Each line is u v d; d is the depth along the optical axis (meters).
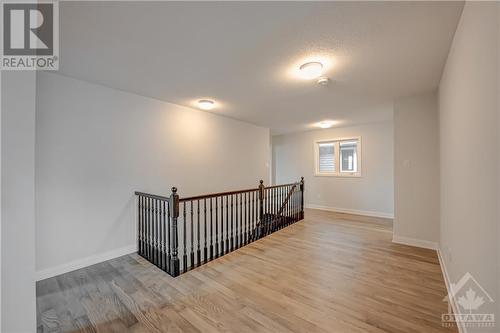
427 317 1.80
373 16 1.63
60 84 2.63
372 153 5.70
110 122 3.05
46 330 1.70
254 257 3.05
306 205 6.88
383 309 1.91
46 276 2.50
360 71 2.56
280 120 5.23
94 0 1.44
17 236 0.96
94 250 2.88
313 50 2.11
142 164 3.39
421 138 3.40
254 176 5.66
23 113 0.98
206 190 4.39
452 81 2.01
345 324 1.72
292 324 1.73
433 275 2.50
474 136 1.36
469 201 1.48
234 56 2.22
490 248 1.12
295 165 7.14
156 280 2.44
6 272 0.94
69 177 2.69
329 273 2.56
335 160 6.34
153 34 1.84
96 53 2.14
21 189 0.97
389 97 3.52
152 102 3.53
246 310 1.91
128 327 1.73
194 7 1.52
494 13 1.02
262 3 1.49
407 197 3.51
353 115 4.73
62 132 2.64
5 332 0.93
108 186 3.02
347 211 6.10
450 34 1.85
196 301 2.05
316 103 3.84
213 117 4.57
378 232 4.20
